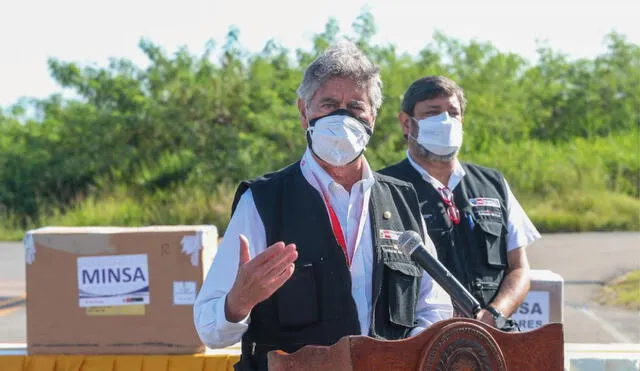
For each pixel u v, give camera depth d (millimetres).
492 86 22203
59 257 4258
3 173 20484
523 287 3814
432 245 2740
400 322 2562
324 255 2508
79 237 4246
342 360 1993
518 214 4023
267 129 19844
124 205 18562
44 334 4273
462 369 2043
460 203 3838
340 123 2486
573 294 10398
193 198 18203
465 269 3744
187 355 4184
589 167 18656
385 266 2562
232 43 21984
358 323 2492
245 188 2611
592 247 13703
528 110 22719
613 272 11609
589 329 8797
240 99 20906
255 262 2127
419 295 2682
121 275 4230
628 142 21000
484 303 3734
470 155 19578
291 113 20156
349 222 2582
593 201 17078
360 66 2547
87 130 20969
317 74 2537
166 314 4207
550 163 18922
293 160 19203
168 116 20750
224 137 20141
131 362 4188
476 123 20672
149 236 4211
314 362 2016
